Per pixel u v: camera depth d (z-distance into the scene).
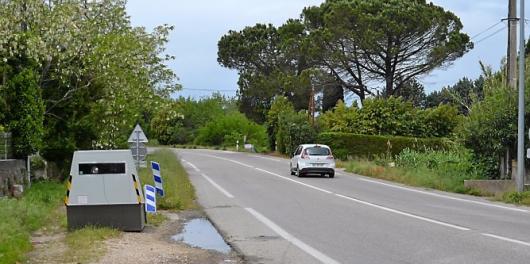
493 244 12.12
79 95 26.70
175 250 11.75
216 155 62.00
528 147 23.89
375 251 11.49
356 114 56.91
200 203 20.67
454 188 25.33
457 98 44.03
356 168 37.75
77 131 27.00
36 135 22.59
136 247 11.85
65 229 14.14
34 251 11.40
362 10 57.62
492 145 25.27
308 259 10.84
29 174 22.75
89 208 13.83
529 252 11.21
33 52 22.98
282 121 61.16
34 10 24.34
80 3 27.20
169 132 97.31
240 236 13.59
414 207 19.34
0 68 21.94
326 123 58.44
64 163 26.95
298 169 33.69
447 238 12.95
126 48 28.33
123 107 28.08
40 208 16.34
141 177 24.08
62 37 24.72
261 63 74.75
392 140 52.50
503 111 24.89
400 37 56.62
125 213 13.95
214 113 103.19
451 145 39.78
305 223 15.61
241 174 35.50
